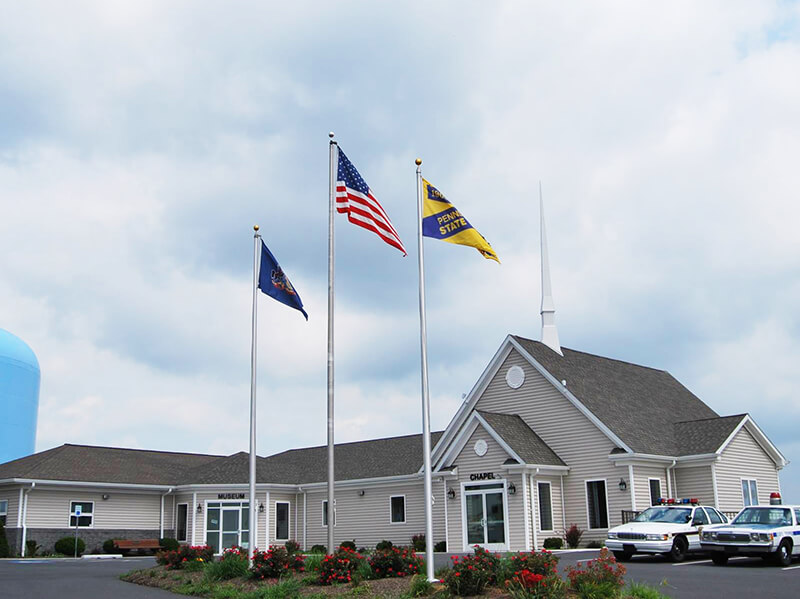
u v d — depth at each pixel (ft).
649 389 142.20
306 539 148.97
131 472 149.18
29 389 195.83
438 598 54.08
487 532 110.11
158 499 148.77
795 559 84.33
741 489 121.19
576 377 125.59
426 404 63.93
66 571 92.38
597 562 54.90
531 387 123.03
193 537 142.00
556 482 114.42
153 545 140.26
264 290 83.41
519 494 107.96
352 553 69.26
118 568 97.50
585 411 115.34
